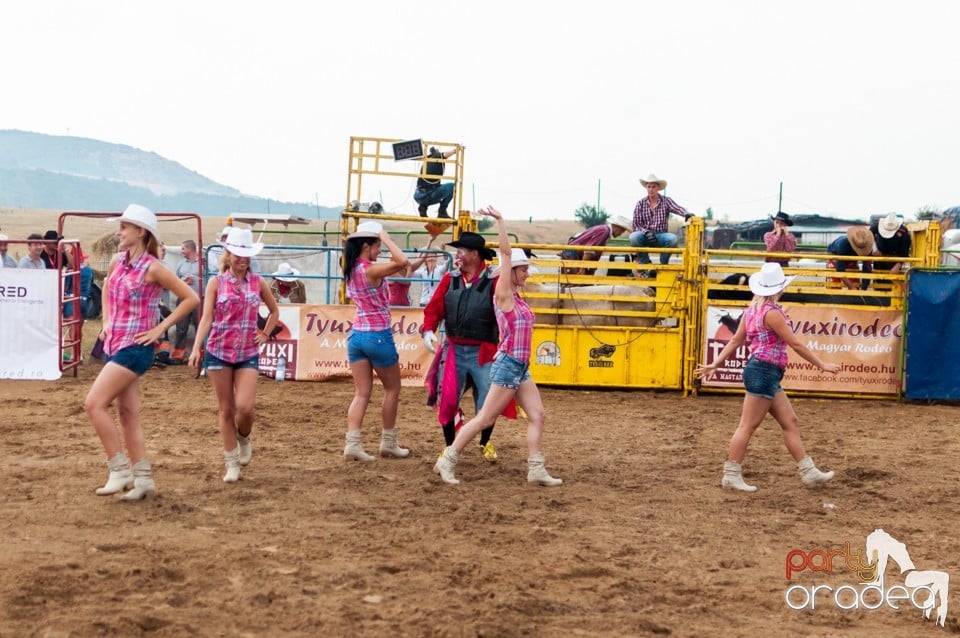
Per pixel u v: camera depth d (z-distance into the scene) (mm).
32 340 14789
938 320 14820
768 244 16891
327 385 14977
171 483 8414
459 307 9195
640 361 15055
